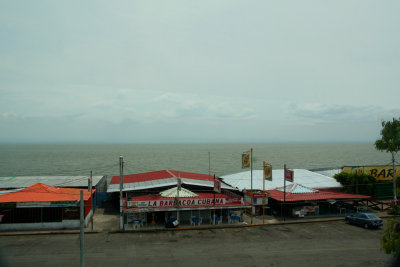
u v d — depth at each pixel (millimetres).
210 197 40406
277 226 38031
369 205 49969
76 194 39531
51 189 40625
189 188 47688
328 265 24344
